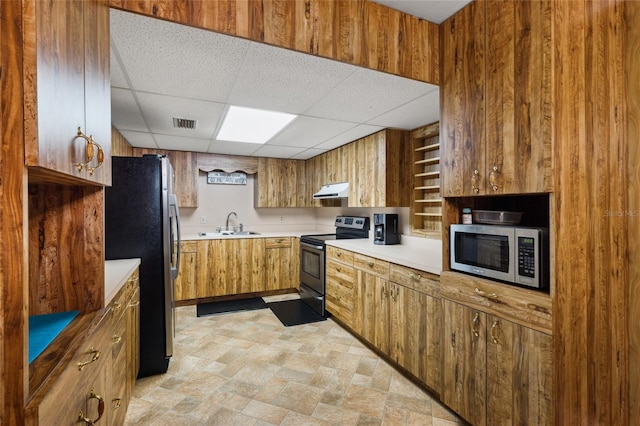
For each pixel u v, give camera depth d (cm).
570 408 139
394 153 321
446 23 192
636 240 158
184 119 286
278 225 520
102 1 126
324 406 200
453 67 185
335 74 193
